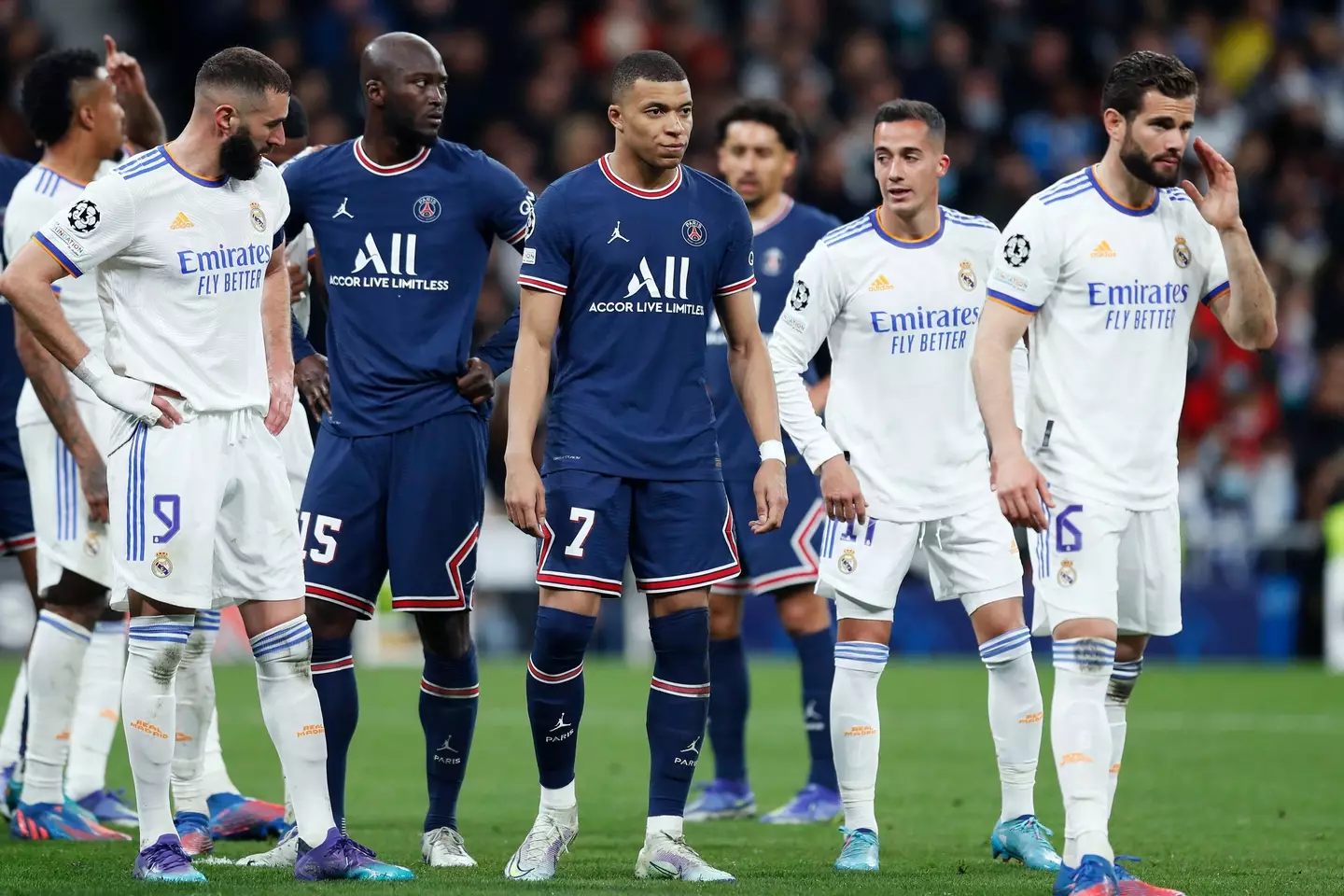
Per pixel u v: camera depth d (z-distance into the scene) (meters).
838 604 22.72
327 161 21.42
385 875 19.39
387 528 21.31
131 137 27.03
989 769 33.16
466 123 67.81
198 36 70.50
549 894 17.69
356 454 21.23
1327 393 62.53
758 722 41.09
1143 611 19.30
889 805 28.56
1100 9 77.81
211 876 19.62
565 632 20.36
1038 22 77.62
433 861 21.59
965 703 44.25
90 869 20.34
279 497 19.81
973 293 22.72
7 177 27.22
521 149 65.38
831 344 23.30
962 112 69.81
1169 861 22.25
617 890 18.11
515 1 75.38
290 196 21.38
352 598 21.30
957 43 72.62
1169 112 18.36
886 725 39.88
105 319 19.42
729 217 20.91
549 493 20.58
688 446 20.59
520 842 24.33
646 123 20.17
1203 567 56.88
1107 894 17.56
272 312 20.98
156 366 19.09
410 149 21.31
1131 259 18.92
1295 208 71.81
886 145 22.33
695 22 76.69
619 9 73.00
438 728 22.02
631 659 56.00
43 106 24.75
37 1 72.69
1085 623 18.59
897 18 74.56
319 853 19.36
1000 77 73.75
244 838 24.80
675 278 20.48
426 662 22.09
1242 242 18.52
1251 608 56.47
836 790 28.05
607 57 71.69
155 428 19.19
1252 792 30.06
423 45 21.17
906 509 22.56
